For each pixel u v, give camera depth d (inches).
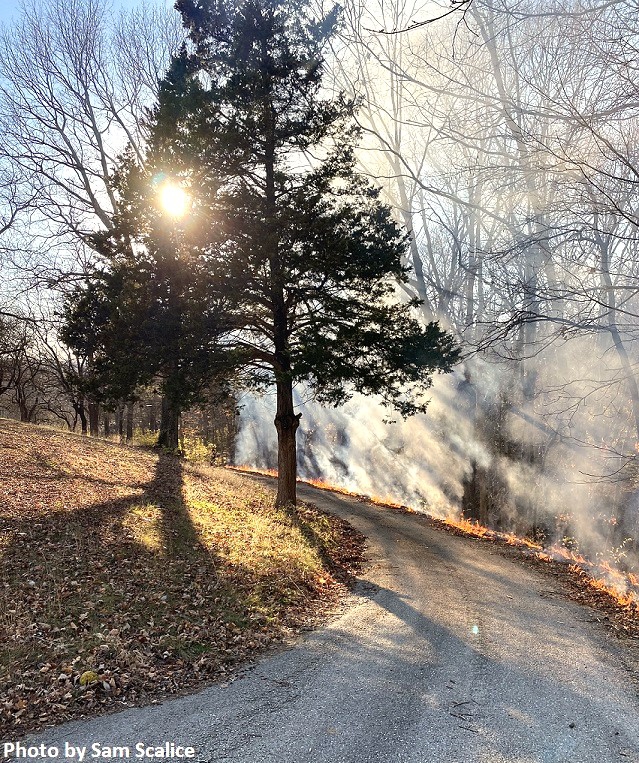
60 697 216.8
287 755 180.4
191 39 629.3
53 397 1931.6
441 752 185.9
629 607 408.2
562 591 455.8
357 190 596.4
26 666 235.0
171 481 711.7
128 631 283.9
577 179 348.8
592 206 350.3
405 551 590.9
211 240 546.0
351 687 239.0
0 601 286.0
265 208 567.8
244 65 568.4
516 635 325.4
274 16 575.8
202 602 337.1
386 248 563.8
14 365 1534.2
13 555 349.1
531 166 399.5
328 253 542.3
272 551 469.1
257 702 221.9
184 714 209.5
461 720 210.8
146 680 239.8
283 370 604.4
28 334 1464.1
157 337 517.0
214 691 233.1
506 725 208.7
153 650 269.6
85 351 563.5
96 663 246.2
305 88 592.7
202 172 546.9
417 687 241.6
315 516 685.9
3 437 738.2
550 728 208.1
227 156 559.8
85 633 270.8
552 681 256.5
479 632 327.3
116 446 939.3
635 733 208.1
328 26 613.6
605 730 209.3
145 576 359.3
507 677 258.4
